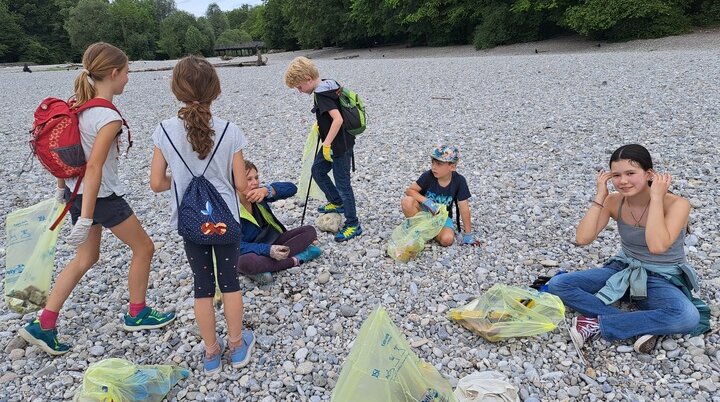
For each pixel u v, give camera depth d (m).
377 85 16.31
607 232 4.81
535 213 5.43
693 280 3.37
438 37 38.75
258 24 65.94
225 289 3.11
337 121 4.39
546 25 32.28
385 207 5.86
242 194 4.17
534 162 7.23
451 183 4.74
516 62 19.97
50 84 23.44
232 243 3.01
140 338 3.58
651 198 3.27
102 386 2.68
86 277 4.49
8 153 9.82
